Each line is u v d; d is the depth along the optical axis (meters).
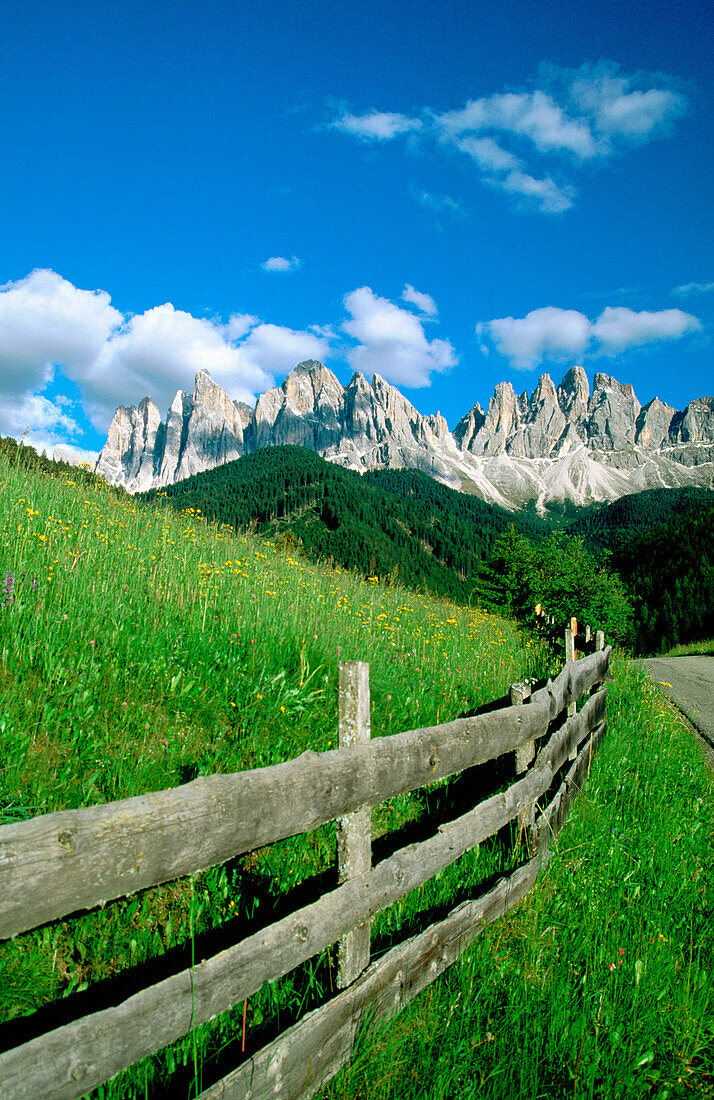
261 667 5.52
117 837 1.65
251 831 2.06
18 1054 1.44
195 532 11.04
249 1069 2.00
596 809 5.34
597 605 22.36
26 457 11.28
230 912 3.11
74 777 3.44
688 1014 3.21
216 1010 1.96
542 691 4.71
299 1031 2.21
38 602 5.07
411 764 2.95
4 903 1.40
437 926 3.01
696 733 9.39
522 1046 2.86
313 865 3.59
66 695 4.10
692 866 4.65
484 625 13.25
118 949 2.75
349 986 2.51
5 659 4.21
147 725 4.08
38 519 7.66
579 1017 3.03
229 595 7.19
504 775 4.29
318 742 4.73
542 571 25.17
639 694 10.38
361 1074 2.48
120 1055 1.67
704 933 3.83
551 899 3.97
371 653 7.13
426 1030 2.81
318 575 11.41
